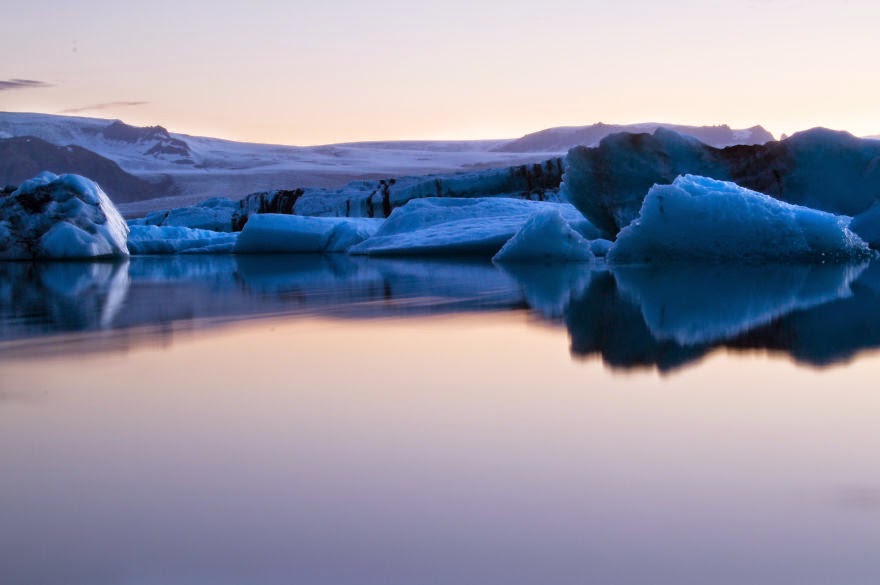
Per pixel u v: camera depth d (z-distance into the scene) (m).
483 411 2.26
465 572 1.23
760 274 7.93
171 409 2.36
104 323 4.64
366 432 2.05
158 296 6.57
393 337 3.86
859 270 8.43
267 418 2.22
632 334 3.77
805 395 2.40
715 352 3.21
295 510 1.49
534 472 1.69
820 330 3.79
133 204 64.44
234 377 2.87
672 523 1.40
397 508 1.49
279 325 4.43
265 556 1.29
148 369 3.07
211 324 4.53
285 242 18.08
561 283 7.14
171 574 1.23
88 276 9.80
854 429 2.01
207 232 21.75
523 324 4.25
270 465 1.77
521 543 1.33
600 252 12.95
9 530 1.42
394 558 1.28
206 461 1.81
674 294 5.83
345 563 1.26
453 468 1.73
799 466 1.71
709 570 1.22
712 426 2.05
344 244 18.06
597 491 1.57
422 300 5.75
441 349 3.46
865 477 1.63
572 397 2.43
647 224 10.34
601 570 1.23
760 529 1.37
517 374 2.82
